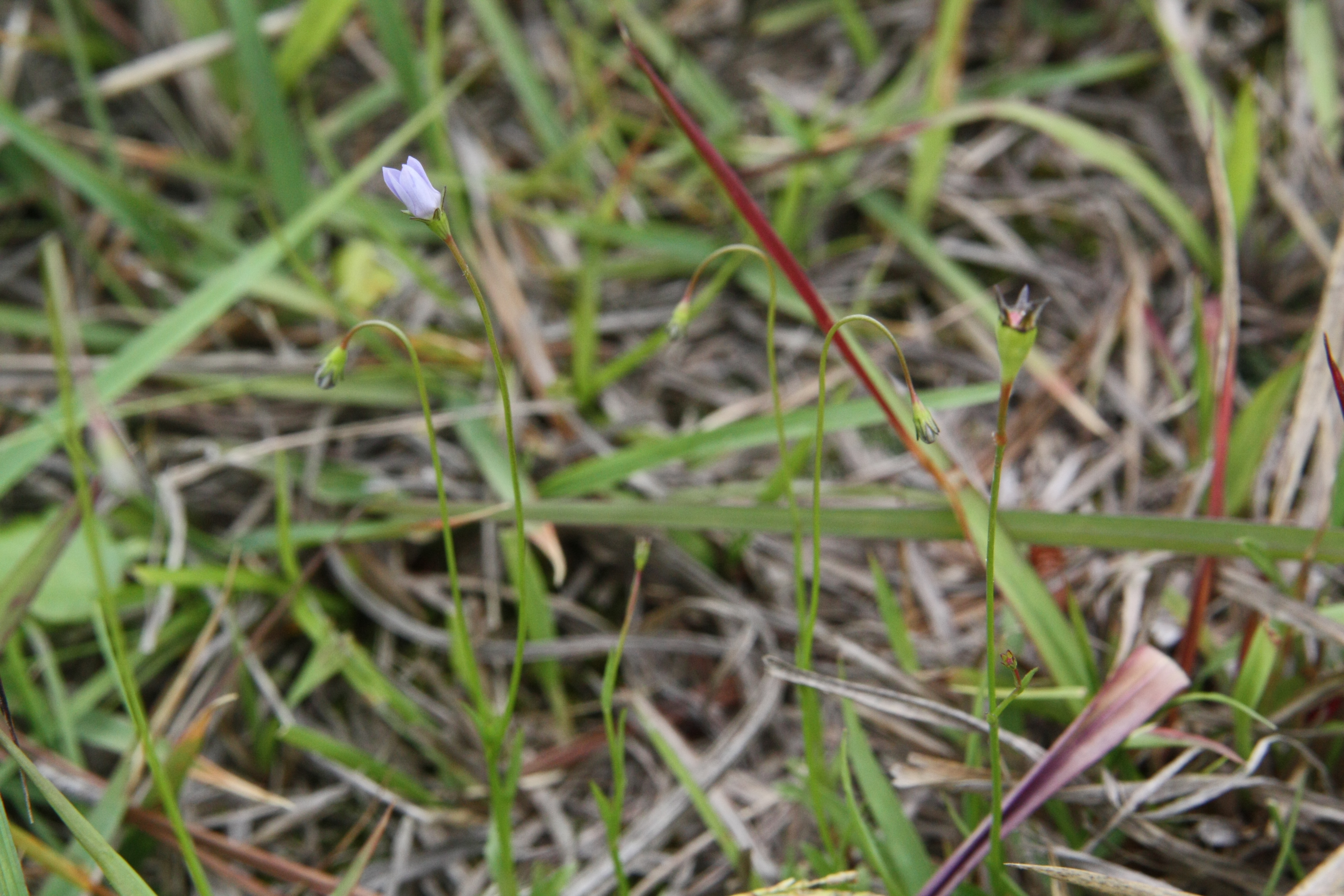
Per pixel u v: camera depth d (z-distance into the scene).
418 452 0.57
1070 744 0.47
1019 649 0.50
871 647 0.53
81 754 0.51
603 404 0.59
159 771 0.46
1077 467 0.56
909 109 0.67
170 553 0.53
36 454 0.52
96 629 0.51
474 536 0.55
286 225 0.61
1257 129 0.55
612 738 0.46
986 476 0.57
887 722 0.50
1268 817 0.49
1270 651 0.48
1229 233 0.50
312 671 0.51
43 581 0.49
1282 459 0.51
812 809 0.50
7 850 0.45
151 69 0.65
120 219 0.60
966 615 0.53
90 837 0.45
